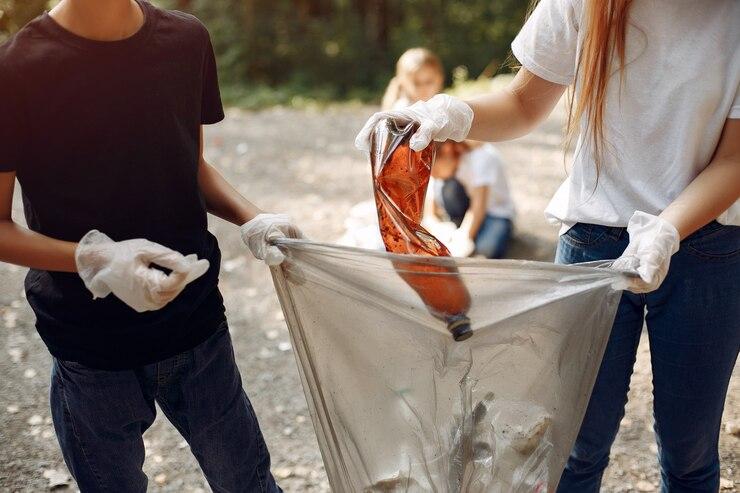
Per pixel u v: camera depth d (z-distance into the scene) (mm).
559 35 1938
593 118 1882
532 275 1652
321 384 1795
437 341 1687
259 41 13734
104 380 1767
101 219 1646
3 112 1528
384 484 1789
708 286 1889
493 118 2023
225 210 1937
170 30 1670
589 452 2129
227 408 1937
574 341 1739
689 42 1762
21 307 4473
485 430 1745
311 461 3104
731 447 3053
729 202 1768
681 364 1960
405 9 14781
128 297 1525
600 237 1957
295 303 1770
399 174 1796
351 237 4566
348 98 13141
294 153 8109
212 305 1867
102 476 1876
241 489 2014
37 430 3281
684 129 1796
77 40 1556
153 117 1638
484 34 14734
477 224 4703
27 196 1653
